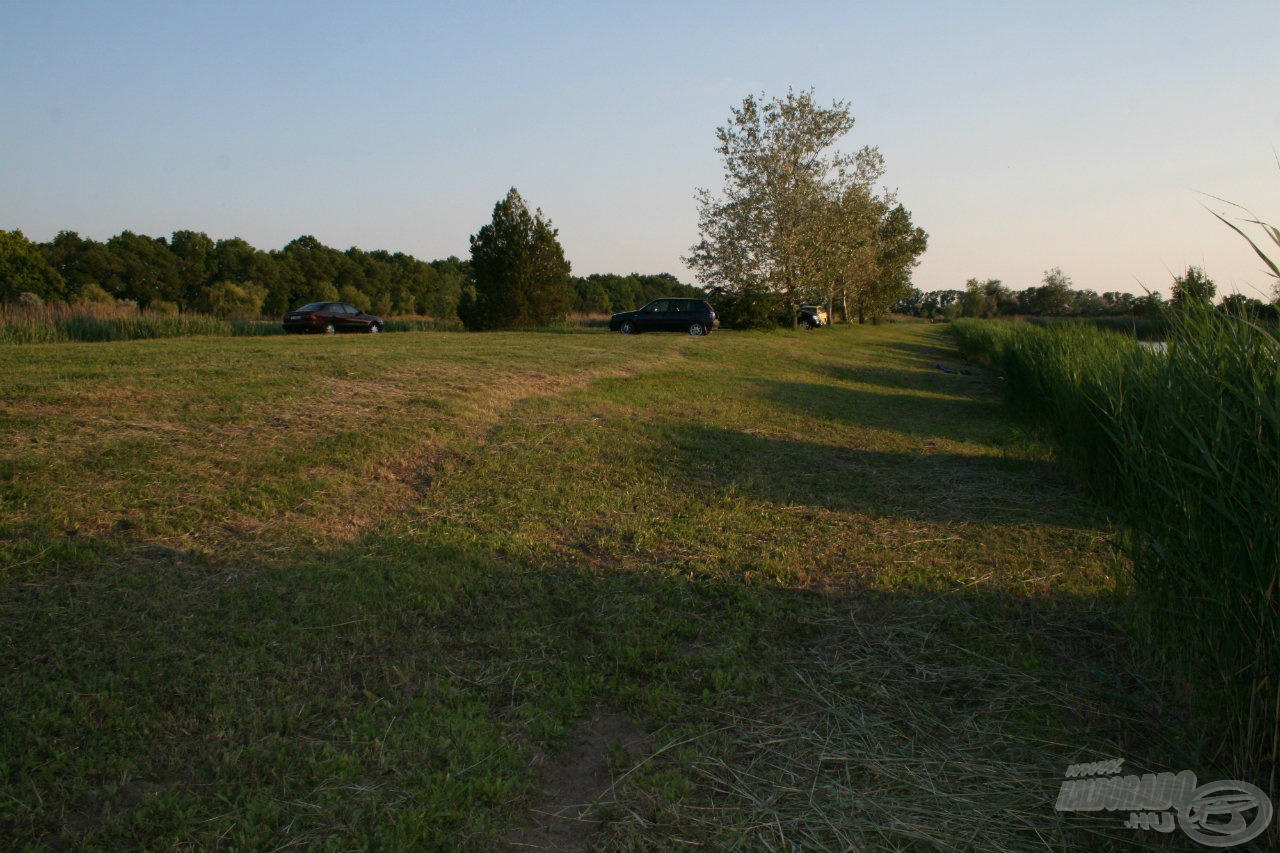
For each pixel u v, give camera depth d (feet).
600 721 11.23
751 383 50.67
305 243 355.36
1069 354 31.01
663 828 8.79
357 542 17.79
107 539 16.07
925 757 10.15
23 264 199.00
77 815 8.68
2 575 14.10
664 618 14.60
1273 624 8.59
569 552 17.94
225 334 82.53
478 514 20.45
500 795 9.31
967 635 13.87
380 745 10.12
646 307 94.32
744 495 23.16
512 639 13.55
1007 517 21.66
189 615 13.48
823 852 8.39
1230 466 9.35
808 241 117.80
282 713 10.78
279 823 8.66
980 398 54.65
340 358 43.62
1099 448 22.80
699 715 11.25
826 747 10.40
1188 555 10.25
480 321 111.04
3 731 9.98
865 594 15.85
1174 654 11.24
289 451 23.36
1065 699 11.57
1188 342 11.68
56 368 33.42
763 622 14.42
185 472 20.56
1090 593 15.71
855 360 79.05
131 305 81.30
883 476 26.73
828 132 116.47
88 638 12.42
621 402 38.96
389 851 8.18
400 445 25.62
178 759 9.67
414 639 13.28
